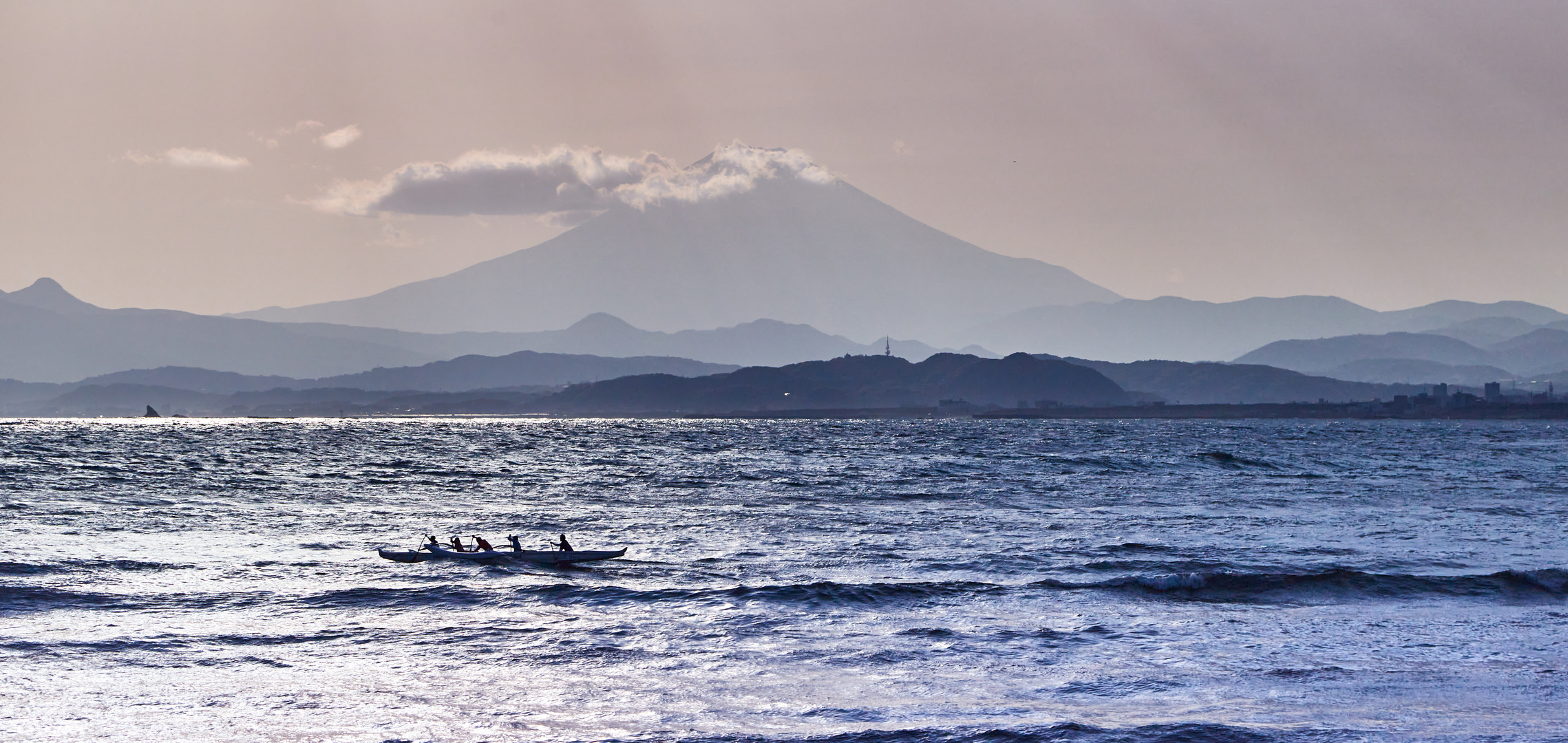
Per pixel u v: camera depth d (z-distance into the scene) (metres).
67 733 56.34
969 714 59.56
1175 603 90.44
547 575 105.44
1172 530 146.88
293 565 110.56
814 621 83.38
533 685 65.56
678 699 62.78
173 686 65.00
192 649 74.06
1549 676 67.25
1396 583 97.38
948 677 67.69
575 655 73.06
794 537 137.50
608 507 181.38
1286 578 98.00
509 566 111.12
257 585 97.62
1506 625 82.25
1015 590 95.44
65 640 75.88
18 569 104.31
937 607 88.75
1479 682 66.06
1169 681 66.44
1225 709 60.56
